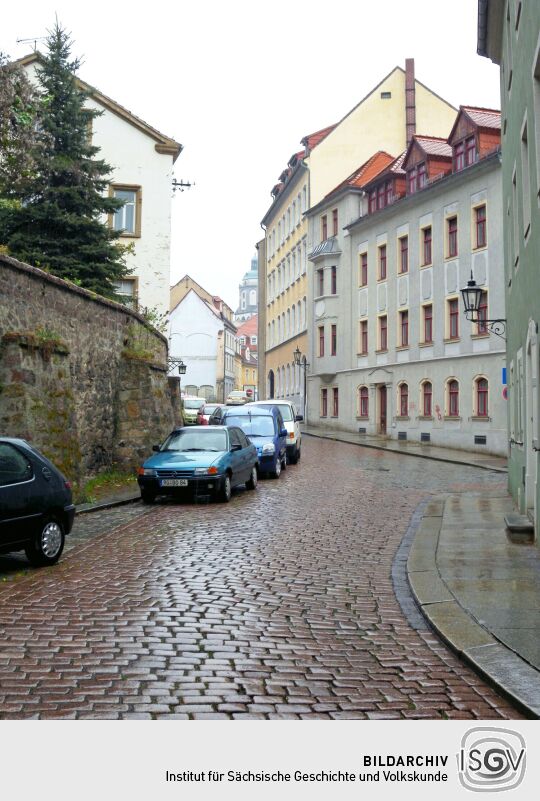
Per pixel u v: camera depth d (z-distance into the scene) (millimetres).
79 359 17094
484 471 24125
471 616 7008
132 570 8984
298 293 55281
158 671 5426
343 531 12266
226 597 7766
